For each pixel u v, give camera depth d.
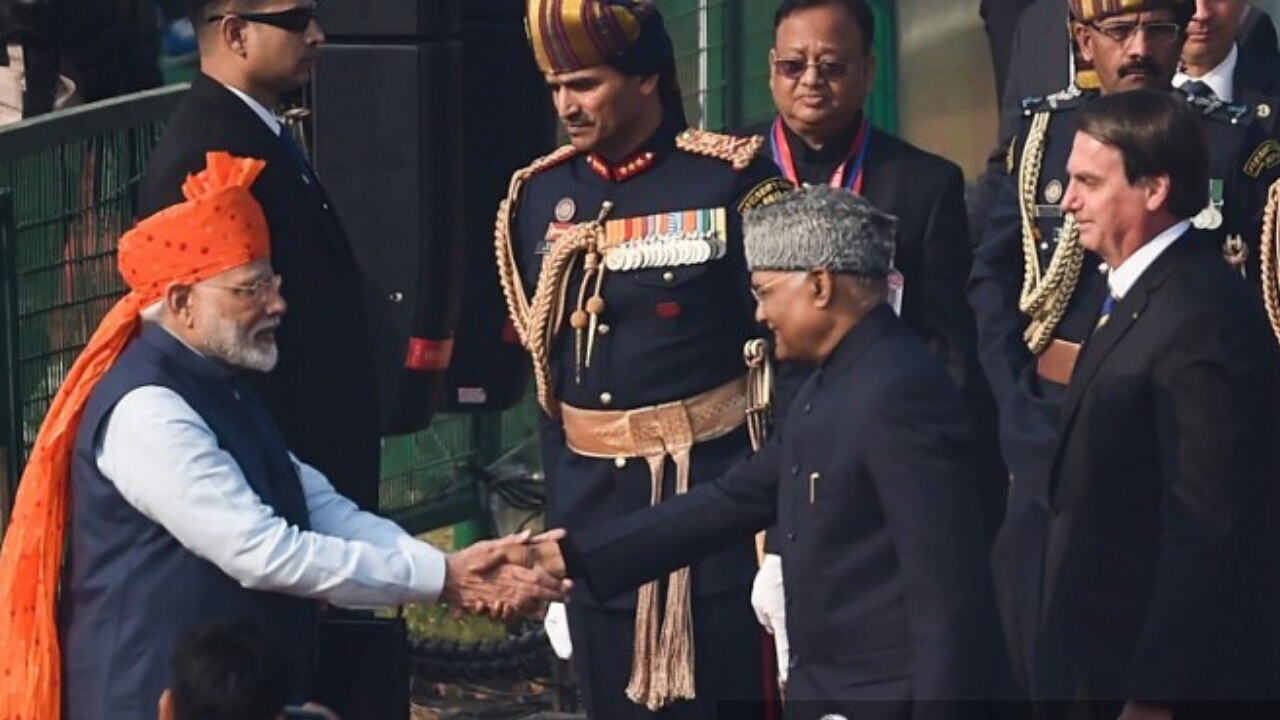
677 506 16.98
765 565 17.28
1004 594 17.95
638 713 17.91
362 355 18.91
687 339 17.64
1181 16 18.67
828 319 15.55
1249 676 15.75
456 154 21.20
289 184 18.55
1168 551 15.67
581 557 16.94
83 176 20.20
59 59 24.14
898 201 19.17
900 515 15.20
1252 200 18.70
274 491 16.36
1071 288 18.55
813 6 19.19
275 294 16.36
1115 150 16.14
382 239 21.16
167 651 15.96
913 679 15.22
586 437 17.88
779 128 19.59
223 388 16.28
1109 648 16.05
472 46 21.97
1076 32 18.86
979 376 19.09
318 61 21.06
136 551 16.05
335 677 18.30
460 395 22.08
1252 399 15.73
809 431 15.55
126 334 16.28
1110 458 15.98
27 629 16.14
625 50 17.53
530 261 18.19
